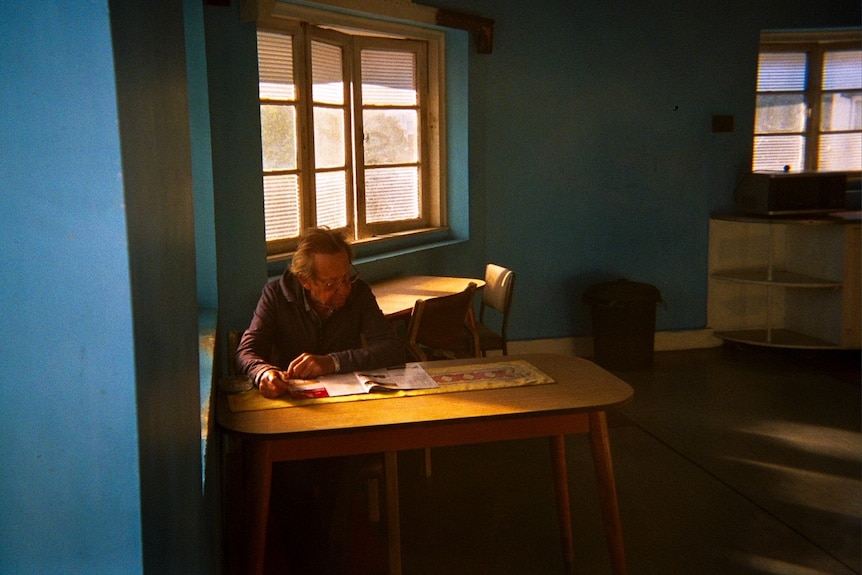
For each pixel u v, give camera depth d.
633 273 6.45
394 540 2.70
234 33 3.78
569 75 6.12
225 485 3.47
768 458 4.26
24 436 0.74
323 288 2.94
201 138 3.59
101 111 0.71
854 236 5.91
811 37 6.65
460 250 5.90
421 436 2.46
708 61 6.32
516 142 6.09
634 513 3.62
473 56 5.78
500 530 3.45
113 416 0.75
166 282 0.98
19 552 0.75
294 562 2.89
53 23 0.70
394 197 5.73
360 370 2.84
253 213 3.98
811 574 3.09
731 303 6.61
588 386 2.70
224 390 2.62
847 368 5.97
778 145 6.84
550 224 6.25
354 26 5.00
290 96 4.71
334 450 2.40
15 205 0.72
